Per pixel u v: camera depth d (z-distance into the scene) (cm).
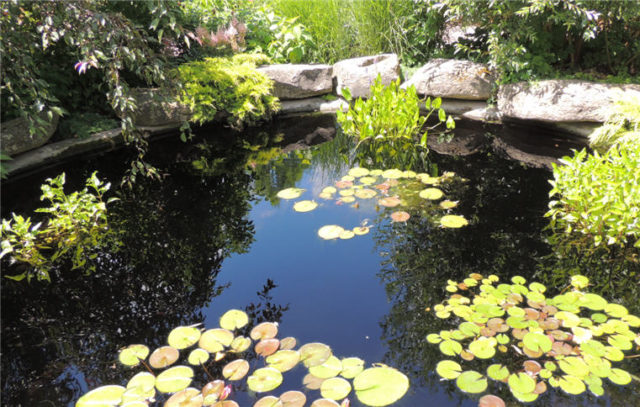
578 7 426
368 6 558
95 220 302
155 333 201
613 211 241
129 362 183
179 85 331
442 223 283
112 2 397
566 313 196
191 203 328
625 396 156
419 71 512
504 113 462
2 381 178
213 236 285
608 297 210
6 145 343
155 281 241
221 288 233
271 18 571
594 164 259
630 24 448
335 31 579
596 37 471
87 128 398
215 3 553
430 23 527
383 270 241
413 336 191
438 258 249
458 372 168
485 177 350
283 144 449
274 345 186
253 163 402
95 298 230
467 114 495
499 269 236
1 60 265
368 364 176
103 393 165
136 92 426
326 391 161
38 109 279
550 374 164
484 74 479
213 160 408
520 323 189
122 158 401
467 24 482
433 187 338
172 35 453
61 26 251
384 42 576
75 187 344
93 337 201
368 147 435
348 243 269
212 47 525
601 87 405
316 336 194
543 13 452
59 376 179
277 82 526
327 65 550
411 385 165
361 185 347
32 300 230
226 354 182
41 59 370
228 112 487
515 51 445
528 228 275
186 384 166
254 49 568
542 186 330
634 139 333
